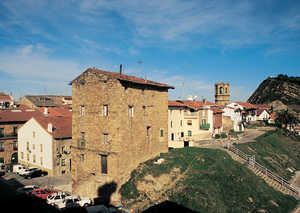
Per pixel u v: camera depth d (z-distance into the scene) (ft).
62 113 181.88
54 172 135.85
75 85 112.68
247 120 274.16
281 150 180.24
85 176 108.17
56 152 136.77
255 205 91.91
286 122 249.34
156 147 119.85
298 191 111.34
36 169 138.92
